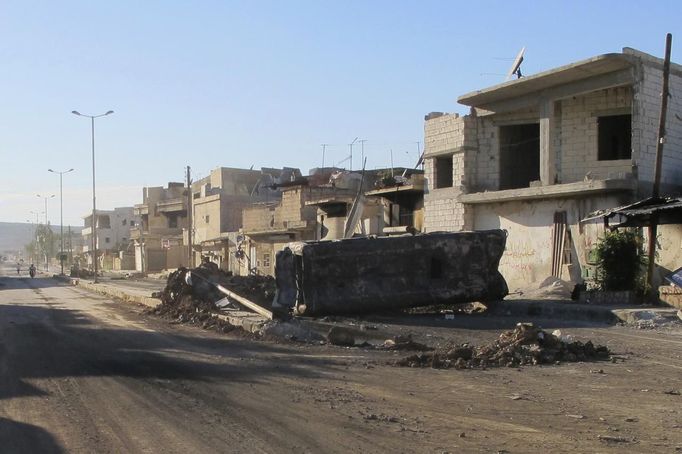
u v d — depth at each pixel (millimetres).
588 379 11164
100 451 7152
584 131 28531
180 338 17609
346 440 7445
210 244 70812
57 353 14812
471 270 24328
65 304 33625
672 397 9703
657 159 22609
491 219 31750
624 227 24375
